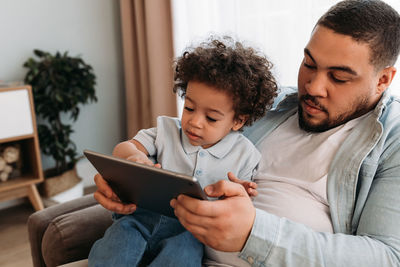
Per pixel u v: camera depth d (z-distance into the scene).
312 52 0.93
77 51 2.92
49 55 2.66
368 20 0.87
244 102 1.04
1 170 2.46
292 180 1.03
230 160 1.10
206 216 0.77
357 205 0.94
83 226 1.24
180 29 2.65
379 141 0.94
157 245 1.03
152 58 2.73
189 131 1.04
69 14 2.83
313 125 1.03
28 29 2.69
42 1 2.71
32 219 1.33
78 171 3.05
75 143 3.03
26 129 2.41
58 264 1.21
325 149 1.01
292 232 0.83
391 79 0.97
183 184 0.72
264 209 1.01
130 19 2.85
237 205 0.79
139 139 1.14
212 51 1.04
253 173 1.13
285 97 1.20
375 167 0.92
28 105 2.39
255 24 2.29
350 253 0.80
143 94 2.92
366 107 1.00
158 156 1.13
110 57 3.07
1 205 2.71
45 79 2.58
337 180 0.96
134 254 0.97
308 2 2.02
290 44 2.15
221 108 1.00
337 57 0.89
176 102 2.76
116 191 0.95
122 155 1.06
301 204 0.98
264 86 1.10
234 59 1.03
